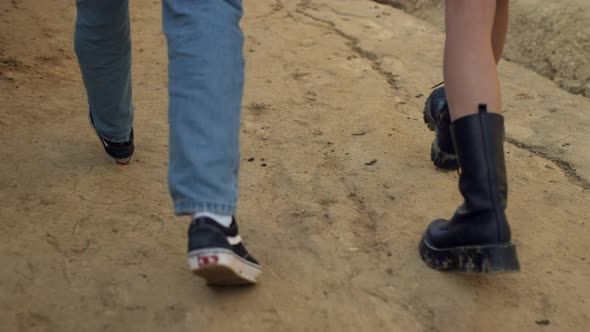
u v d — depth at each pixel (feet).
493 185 5.58
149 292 5.88
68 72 10.52
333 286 6.06
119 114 7.47
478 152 5.61
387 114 9.63
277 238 6.66
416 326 5.68
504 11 6.87
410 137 8.95
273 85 10.46
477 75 5.74
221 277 5.48
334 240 6.68
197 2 5.33
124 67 7.18
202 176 5.13
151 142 8.52
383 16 14.06
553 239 6.86
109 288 5.91
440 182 7.75
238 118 5.41
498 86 5.82
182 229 6.75
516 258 5.61
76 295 5.83
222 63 5.27
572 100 10.34
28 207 6.97
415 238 6.72
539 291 6.13
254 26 13.10
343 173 7.95
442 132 7.64
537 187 7.83
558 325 5.77
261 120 9.27
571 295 6.11
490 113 5.67
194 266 5.08
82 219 6.84
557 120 9.59
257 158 8.23
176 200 5.20
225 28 5.32
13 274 6.02
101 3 6.61
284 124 9.16
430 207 7.26
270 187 7.60
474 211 5.63
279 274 6.16
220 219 5.23
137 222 6.83
